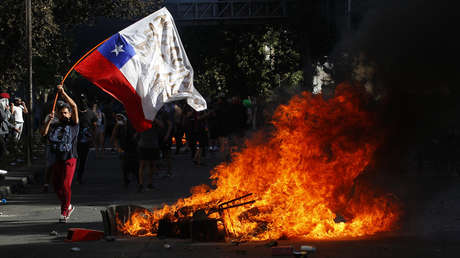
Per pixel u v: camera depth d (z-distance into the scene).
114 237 12.45
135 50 14.96
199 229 12.08
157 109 15.12
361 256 10.39
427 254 10.52
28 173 26.02
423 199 17.47
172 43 15.22
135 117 15.14
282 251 10.59
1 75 43.47
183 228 12.61
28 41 30.73
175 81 15.22
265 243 11.76
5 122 31.70
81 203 18.84
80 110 24.45
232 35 80.94
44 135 15.43
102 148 39.06
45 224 14.98
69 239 12.55
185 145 43.34
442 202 16.73
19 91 53.25
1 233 13.63
